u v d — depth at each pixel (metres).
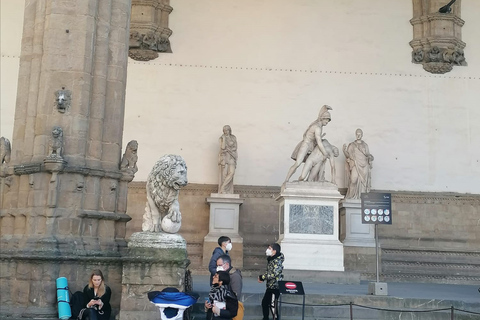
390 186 21.27
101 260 10.00
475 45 22.14
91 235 10.33
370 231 19.84
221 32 21.86
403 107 21.72
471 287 17.80
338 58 21.94
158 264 9.41
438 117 21.69
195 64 21.61
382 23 22.17
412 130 21.61
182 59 21.61
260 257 20.52
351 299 11.55
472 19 22.25
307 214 16.14
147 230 9.68
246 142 21.27
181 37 21.73
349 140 21.44
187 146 21.11
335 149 17.20
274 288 10.06
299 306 11.31
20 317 9.39
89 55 10.66
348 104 21.67
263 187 20.98
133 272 9.39
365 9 22.23
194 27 21.83
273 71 21.75
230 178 20.17
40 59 10.73
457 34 22.03
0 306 9.68
